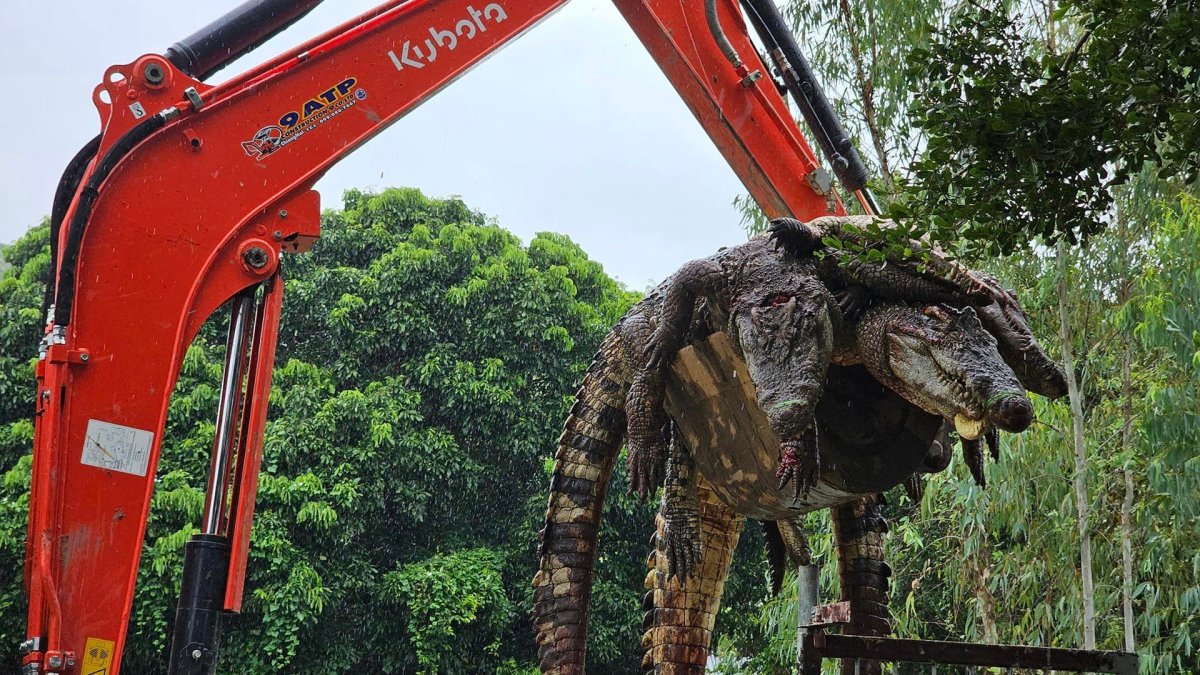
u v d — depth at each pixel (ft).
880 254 15.94
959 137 16.90
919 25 37.78
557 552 22.95
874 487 17.85
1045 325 40.01
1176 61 15.72
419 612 51.42
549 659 22.57
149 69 21.70
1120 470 39.99
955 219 16.69
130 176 21.27
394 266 59.77
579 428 23.34
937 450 19.17
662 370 19.01
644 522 56.18
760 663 55.83
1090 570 36.17
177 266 21.16
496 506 57.88
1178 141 16.92
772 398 15.75
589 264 66.54
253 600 48.75
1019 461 35.68
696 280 17.98
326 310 58.90
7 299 54.90
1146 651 38.14
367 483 52.70
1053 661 14.75
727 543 21.88
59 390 19.81
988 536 41.75
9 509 46.29
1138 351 41.22
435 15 23.80
